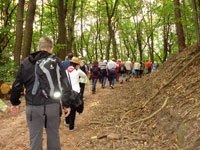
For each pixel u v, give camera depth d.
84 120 5.34
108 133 4.12
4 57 9.27
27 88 2.42
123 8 23.92
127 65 14.04
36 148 2.41
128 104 6.23
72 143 3.88
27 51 8.72
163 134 3.69
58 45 11.37
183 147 3.00
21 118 5.53
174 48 31.03
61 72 2.57
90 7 21.06
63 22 11.59
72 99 4.05
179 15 7.82
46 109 2.38
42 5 16.75
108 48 20.73
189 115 3.44
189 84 4.59
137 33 25.02
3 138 4.13
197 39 6.68
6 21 11.29
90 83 14.18
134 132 4.06
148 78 8.86
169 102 4.48
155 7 7.54
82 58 8.06
